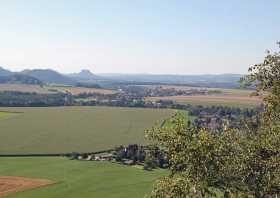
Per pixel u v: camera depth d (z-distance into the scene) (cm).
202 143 2172
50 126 19312
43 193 9394
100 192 9512
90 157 13562
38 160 13112
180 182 2184
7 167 12019
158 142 2356
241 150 2270
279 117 2530
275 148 2194
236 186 2186
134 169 11938
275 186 2127
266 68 2669
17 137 16500
